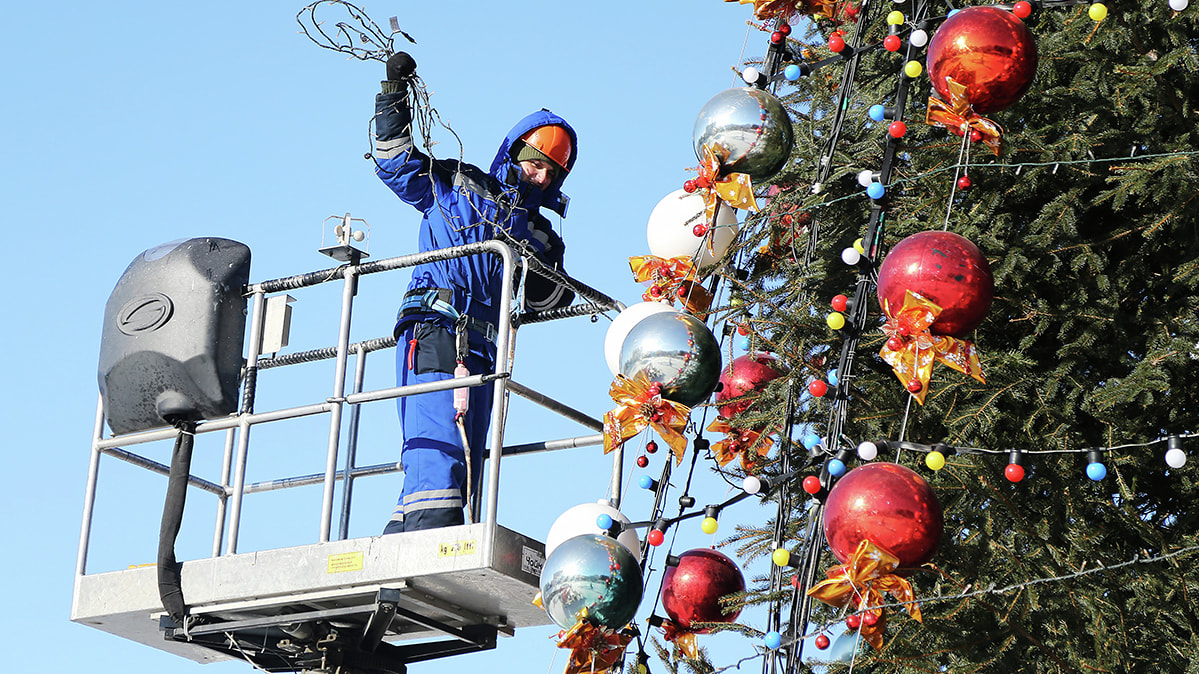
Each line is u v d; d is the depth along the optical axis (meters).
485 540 9.79
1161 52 9.98
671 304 10.27
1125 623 8.77
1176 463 7.41
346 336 10.59
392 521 10.73
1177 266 9.82
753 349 10.24
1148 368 9.08
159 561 10.54
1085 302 9.80
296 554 10.27
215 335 10.81
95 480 11.19
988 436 9.51
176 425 10.88
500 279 11.38
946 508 9.12
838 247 10.45
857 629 7.71
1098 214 10.45
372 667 10.78
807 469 9.73
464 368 10.73
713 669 9.88
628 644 9.88
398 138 11.02
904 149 10.50
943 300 7.62
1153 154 9.54
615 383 9.10
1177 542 9.23
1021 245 9.77
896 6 10.39
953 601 8.73
